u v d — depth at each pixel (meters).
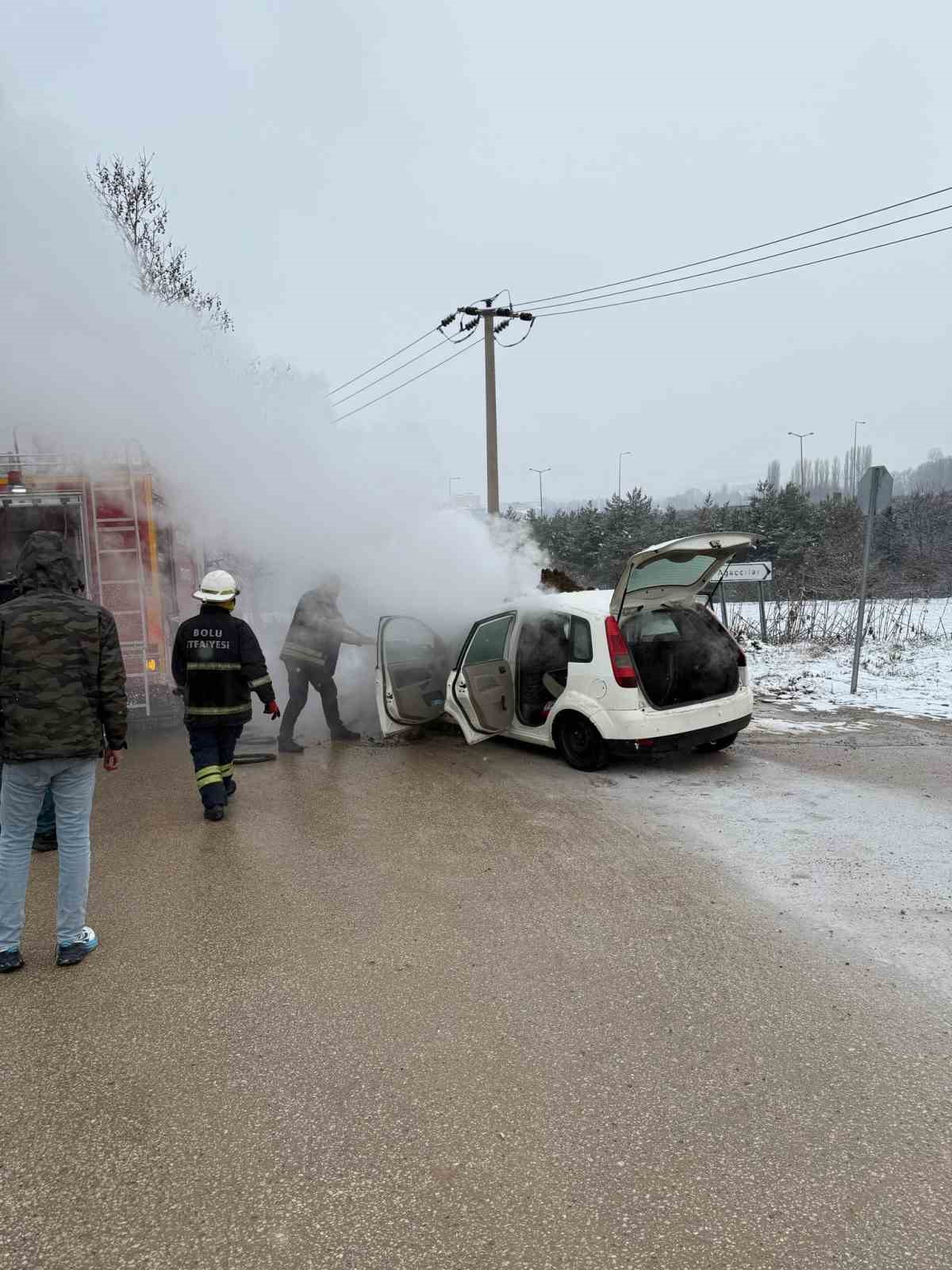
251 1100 2.66
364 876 4.47
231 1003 3.25
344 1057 2.88
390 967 3.49
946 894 4.05
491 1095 2.66
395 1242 2.10
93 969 3.55
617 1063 2.80
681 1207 2.18
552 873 4.43
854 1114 2.52
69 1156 2.44
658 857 4.62
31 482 7.36
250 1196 2.26
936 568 21.95
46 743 3.44
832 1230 2.09
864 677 10.55
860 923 3.77
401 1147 2.43
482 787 6.05
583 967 3.45
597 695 6.14
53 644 3.51
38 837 5.04
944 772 6.20
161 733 8.20
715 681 6.63
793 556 25.09
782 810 5.38
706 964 3.45
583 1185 2.27
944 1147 2.38
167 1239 2.12
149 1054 2.93
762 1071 2.74
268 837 5.14
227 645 5.53
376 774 6.48
